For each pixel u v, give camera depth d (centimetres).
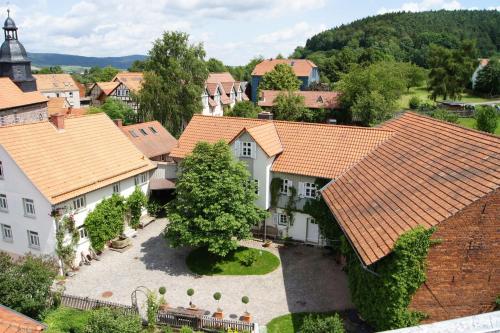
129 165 3688
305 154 3391
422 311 1867
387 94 7275
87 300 2438
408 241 1769
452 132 2522
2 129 2997
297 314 2442
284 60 12888
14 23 5919
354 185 2798
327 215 3212
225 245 2942
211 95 9331
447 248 1797
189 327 2269
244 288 2755
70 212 2986
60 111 7650
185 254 3250
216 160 2995
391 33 19938
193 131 3841
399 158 2714
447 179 2066
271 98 9075
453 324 517
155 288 2759
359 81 7638
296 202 3372
